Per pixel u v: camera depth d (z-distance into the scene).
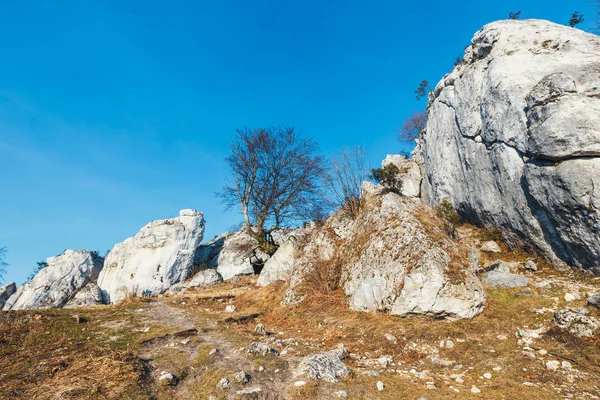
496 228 14.23
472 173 15.55
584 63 11.98
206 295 16.41
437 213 14.43
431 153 19.69
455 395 5.65
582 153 9.88
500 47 15.01
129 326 9.99
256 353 7.32
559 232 10.71
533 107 11.55
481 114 15.00
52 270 23.62
